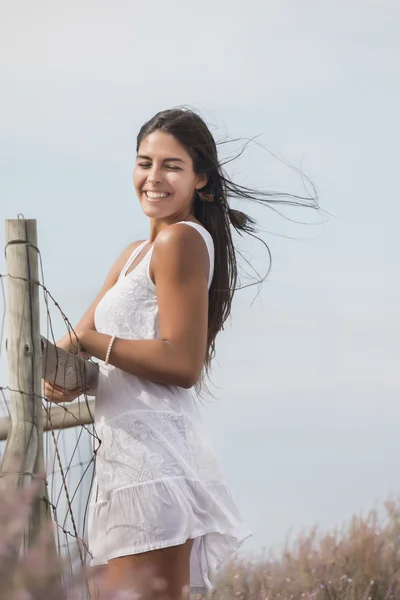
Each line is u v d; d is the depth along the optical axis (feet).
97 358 16.20
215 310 17.70
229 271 17.94
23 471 14.28
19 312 14.79
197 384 18.17
